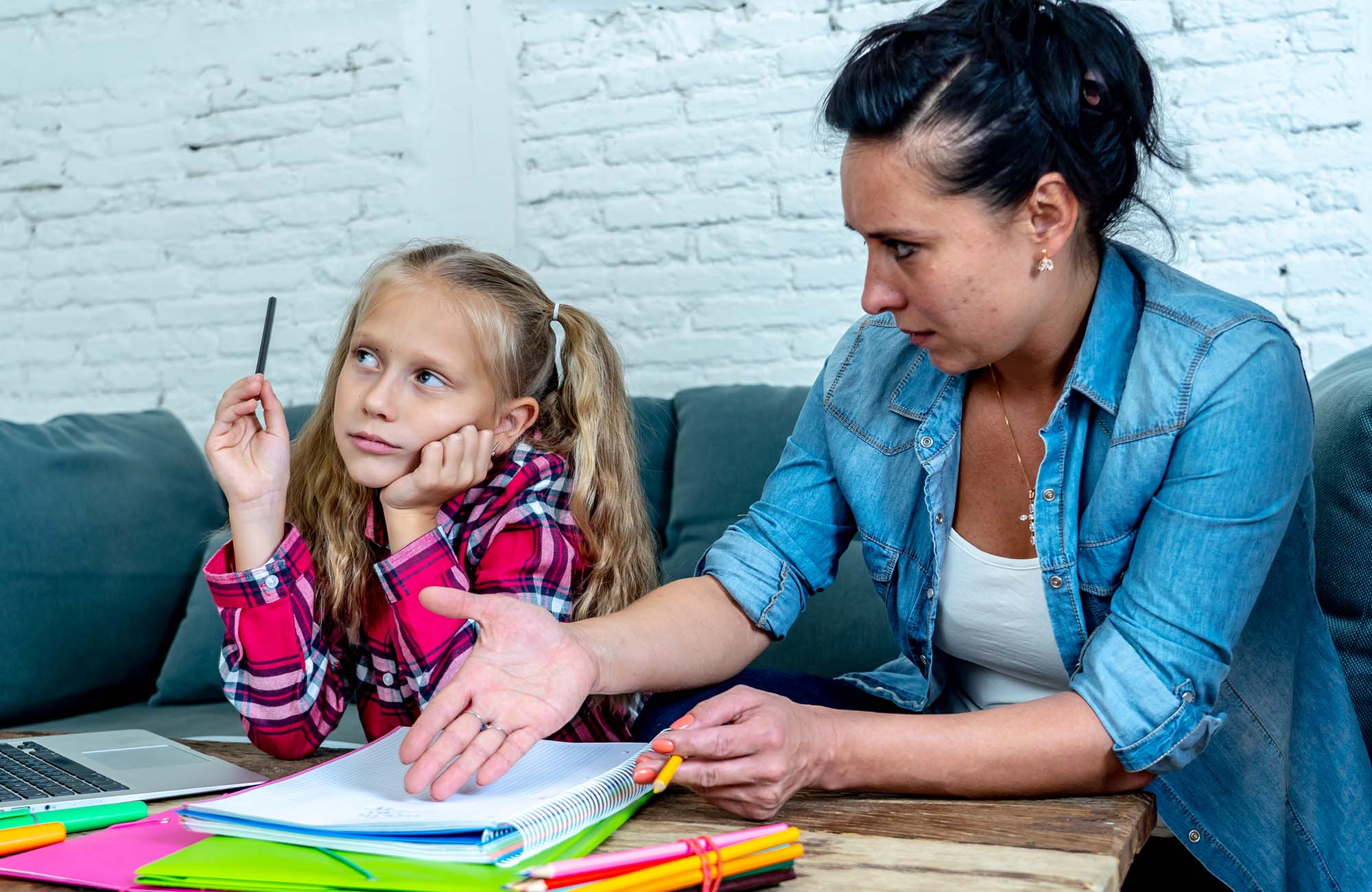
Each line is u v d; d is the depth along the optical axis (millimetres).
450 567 1123
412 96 2609
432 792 779
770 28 2342
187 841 789
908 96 885
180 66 2785
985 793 889
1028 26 911
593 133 2467
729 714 840
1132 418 992
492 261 1301
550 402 1336
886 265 947
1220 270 2082
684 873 661
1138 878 1301
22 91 2898
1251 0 2051
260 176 2730
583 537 1272
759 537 1207
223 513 2361
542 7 2494
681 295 2412
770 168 2352
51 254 2891
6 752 1032
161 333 2814
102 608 2086
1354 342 2021
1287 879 1066
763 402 2070
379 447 1168
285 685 1089
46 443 2139
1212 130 2076
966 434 1134
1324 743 1082
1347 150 2018
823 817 839
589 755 899
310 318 2703
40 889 722
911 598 1174
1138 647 929
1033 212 928
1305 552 1090
